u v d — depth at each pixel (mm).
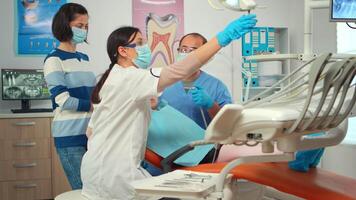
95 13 4031
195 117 2293
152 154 2057
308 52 1939
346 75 1035
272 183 1292
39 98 3709
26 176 3457
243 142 1133
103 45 4059
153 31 4234
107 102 1762
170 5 4293
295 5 4621
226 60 4227
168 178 1286
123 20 4133
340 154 2867
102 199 1745
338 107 1092
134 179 1686
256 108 1046
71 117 2412
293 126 1003
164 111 2207
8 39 3838
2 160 3393
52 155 3508
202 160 2010
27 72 3668
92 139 1812
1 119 3371
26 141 3439
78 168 2441
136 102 1719
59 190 3531
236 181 1308
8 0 3826
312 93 998
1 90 3707
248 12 1818
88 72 2631
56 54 2467
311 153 1485
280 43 4426
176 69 1576
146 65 2014
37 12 3893
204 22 4426
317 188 1254
